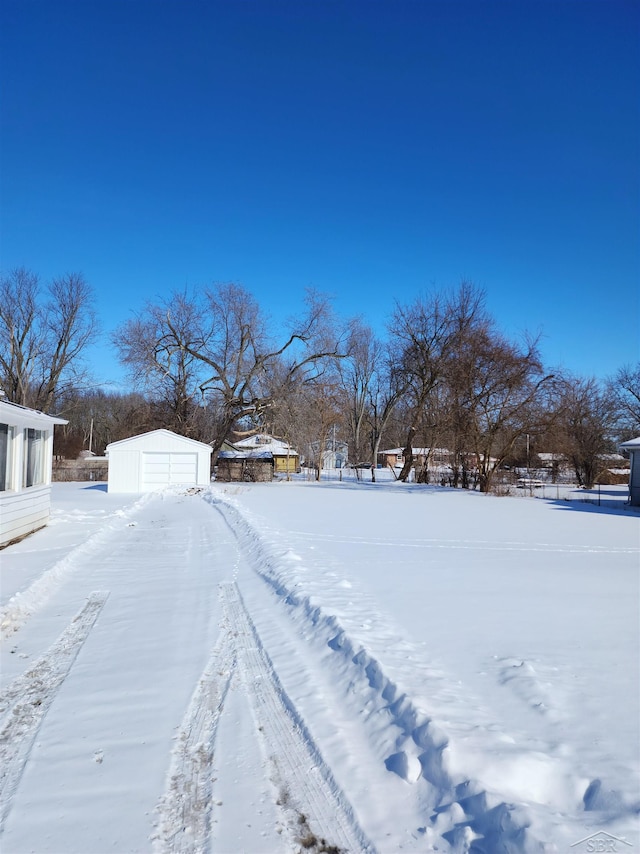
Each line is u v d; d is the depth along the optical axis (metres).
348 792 2.98
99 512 17.77
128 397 59.19
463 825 2.62
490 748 3.10
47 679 4.55
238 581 8.05
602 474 48.72
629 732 3.46
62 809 2.88
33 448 13.51
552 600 6.92
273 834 2.69
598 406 44.47
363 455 74.31
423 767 3.11
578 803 2.78
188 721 3.83
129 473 30.31
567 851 2.30
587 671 4.50
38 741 3.56
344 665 4.65
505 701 3.88
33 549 10.59
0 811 2.86
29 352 43.75
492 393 32.28
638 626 5.81
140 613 6.46
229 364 45.41
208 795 3.00
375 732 3.57
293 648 5.21
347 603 6.39
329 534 13.19
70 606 6.78
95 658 5.02
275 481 43.31
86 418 72.12
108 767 3.27
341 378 51.34
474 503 24.77
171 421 44.44
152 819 2.80
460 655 4.82
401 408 51.81
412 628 5.57
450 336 37.22
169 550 10.84
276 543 10.62
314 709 3.94
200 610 6.57
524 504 24.64
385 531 14.07
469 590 7.42
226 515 16.81
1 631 5.74
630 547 12.05
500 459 33.12
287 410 44.81
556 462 46.72
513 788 2.83
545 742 3.30
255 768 3.26
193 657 5.04
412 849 2.54
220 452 49.84
